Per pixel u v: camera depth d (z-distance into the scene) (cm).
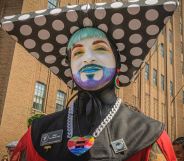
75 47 225
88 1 2370
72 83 246
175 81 3547
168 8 216
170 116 3312
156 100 3142
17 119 1666
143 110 2872
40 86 1917
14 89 1689
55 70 267
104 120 199
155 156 183
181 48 3844
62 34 243
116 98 219
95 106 205
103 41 224
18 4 1848
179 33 3828
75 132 199
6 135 1580
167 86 3356
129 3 223
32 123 225
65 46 250
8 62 1731
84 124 202
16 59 1739
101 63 216
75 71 220
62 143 196
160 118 3145
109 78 216
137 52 244
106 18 225
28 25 242
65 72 266
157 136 188
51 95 1980
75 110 213
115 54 234
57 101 2030
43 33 245
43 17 235
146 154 182
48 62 263
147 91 3002
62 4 2181
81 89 217
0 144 1537
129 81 262
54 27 240
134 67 253
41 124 217
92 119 203
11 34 250
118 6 222
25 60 1795
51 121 217
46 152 196
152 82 3120
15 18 243
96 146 184
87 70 214
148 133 189
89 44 222
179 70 3669
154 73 3191
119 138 188
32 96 1820
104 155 180
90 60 216
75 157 183
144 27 229
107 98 213
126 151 181
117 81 226
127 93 2642
